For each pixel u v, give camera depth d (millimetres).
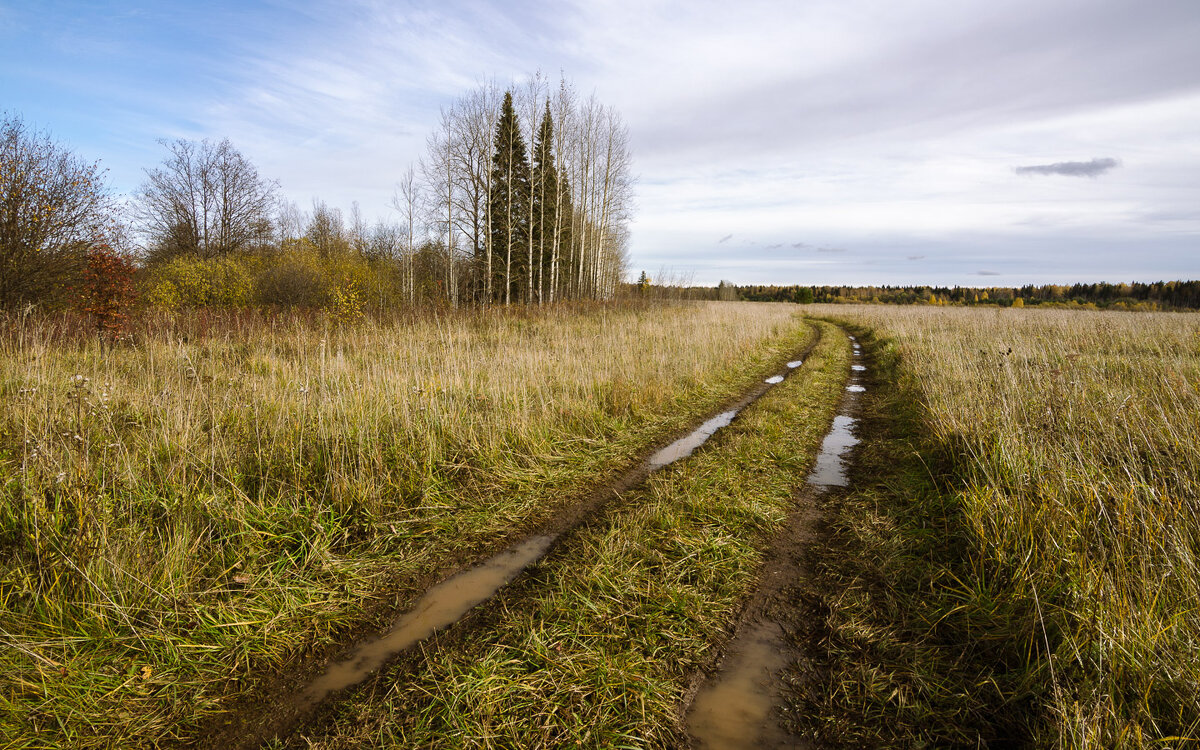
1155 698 2139
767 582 3479
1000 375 6898
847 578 3479
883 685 2527
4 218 10977
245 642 2785
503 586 3406
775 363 13164
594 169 30047
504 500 4633
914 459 5656
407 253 29047
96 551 2971
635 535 3928
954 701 2416
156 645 2697
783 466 5566
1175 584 2699
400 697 2447
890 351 13641
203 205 30812
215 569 3268
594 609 3061
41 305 11383
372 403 5910
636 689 2496
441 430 5547
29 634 2578
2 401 5281
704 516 4297
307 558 3486
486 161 24984
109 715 2314
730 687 2561
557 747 2199
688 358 10648
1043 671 2414
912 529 4059
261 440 4922
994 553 3281
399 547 3842
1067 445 4262
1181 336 12625
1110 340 12281
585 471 5379
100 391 5078
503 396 6715
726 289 62031
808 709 2422
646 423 7102
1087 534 3156
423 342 10781
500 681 2520
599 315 19688
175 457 4301
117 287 10477
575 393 7520
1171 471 3740
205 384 6754
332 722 2326
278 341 11227
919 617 3006
